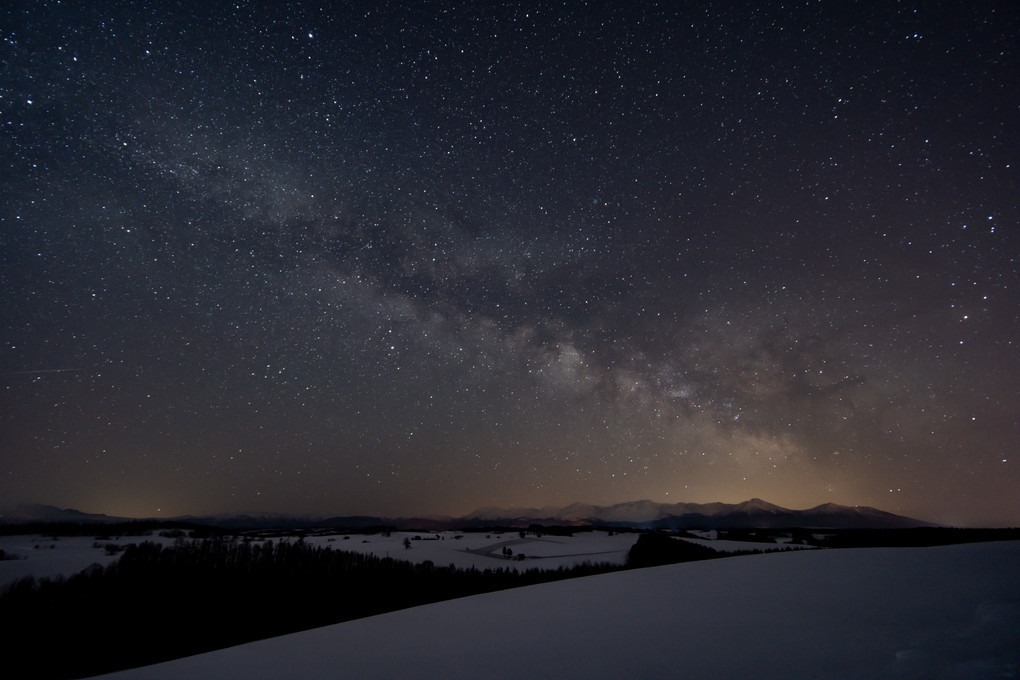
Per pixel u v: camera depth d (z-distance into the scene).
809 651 3.34
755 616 4.60
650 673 3.27
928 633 3.41
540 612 6.04
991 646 2.90
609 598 6.62
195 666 4.74
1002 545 8.90
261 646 5.53
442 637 5.10
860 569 6.93
